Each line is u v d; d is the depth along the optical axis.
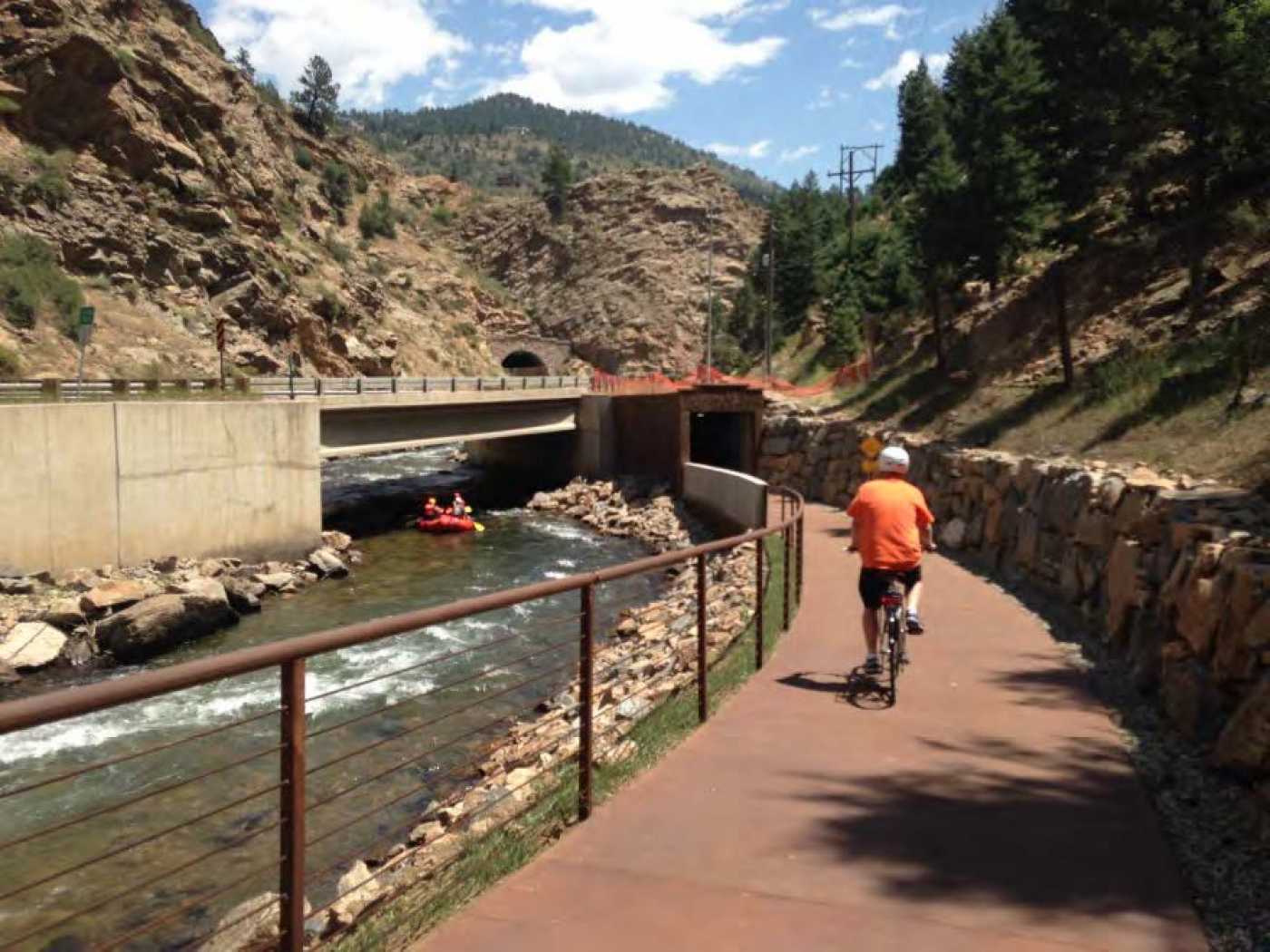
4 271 55.75
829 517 27.83
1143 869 4.92
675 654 12.15
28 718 2.41
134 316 63.50
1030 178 28.14
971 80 30.52
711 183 199.75
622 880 4.72
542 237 196.12
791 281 88.00
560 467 51.62
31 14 69.38
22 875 9.21
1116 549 10.52
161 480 24.84
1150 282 23.77
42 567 22.14
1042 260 32.53
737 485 30.02
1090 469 13.47
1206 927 4.35
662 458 44.28
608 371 165.62
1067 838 5.32
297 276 87.75
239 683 16.11
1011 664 9.82
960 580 15.66
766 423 40.22
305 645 3.43
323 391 38.03
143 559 24.42
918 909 4.43
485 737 12.59
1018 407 22.27
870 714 7.92
